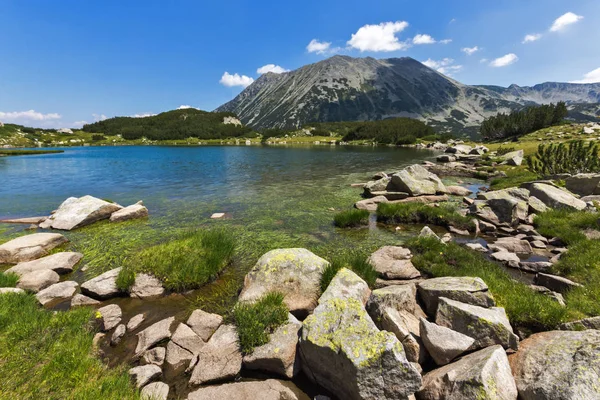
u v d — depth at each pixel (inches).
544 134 3243.1
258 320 315.9
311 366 267.9
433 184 1130.0
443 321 290.2
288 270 406.0
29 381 242.5
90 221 796.6
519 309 317.7
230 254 546.0
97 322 353.1
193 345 310.5
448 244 567.2
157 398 245.0
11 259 547.5
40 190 1323.8
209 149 5108.3
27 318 318.0
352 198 1122.7
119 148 5689.0
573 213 708.7
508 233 693.9
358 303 285.7
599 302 347.3
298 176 1748.3
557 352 230.8
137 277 442.3
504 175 1539.1
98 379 257.6
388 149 4463.6
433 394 226.7
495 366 220.7
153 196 1178.6
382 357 226.4
